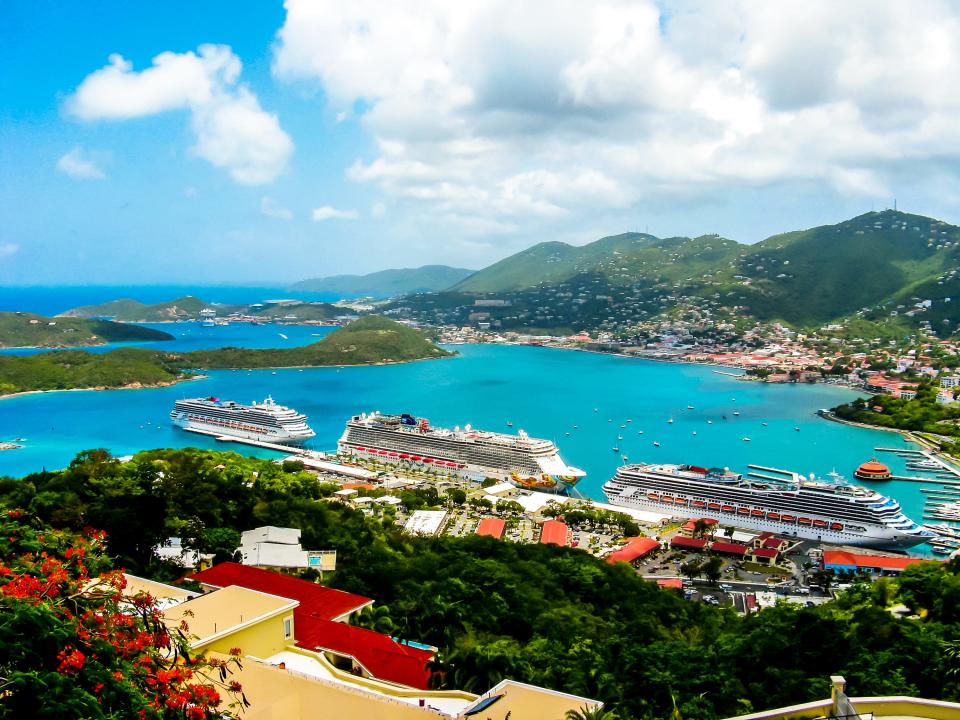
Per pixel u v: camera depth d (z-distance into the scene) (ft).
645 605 467.52
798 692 281.33
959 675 287.69
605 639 363.56
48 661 122.62
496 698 193.67
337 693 188.34
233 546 435.53
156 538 414.21
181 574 388.78
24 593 129.18
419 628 310.04
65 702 114.42
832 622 335.47
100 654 130.21
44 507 441.68
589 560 558.15
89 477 506.07
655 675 279.08
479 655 246.88
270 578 319.88
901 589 450.30
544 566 527.40
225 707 173.06
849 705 171.42
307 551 467.11
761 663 314.35
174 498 488.02
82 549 170.09
